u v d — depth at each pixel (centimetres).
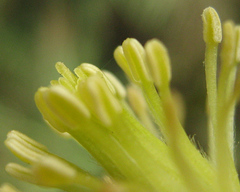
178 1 10
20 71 9
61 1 10
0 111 9
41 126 9
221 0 11
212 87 6
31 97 9
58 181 5
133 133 6
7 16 10
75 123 5
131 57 6
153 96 6
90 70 6
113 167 6
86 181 5
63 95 5
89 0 10
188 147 6
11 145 6
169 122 5
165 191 6
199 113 9
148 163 6
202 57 10
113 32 10
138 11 10
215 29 6
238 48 6
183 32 10
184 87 10
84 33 10
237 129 9
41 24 10
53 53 9
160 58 5
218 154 6
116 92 6
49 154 6
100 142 6
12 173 6
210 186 6
